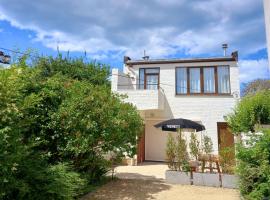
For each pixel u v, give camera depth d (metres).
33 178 6.10
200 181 10.77
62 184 6.50
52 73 21.12
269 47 7.93
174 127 13.58
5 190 5.26
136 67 19.92
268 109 12.51
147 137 19.44
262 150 7.04
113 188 9.92
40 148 8.40
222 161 11.05
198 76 19.03
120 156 10.62
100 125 8.98
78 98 8.80
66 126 8.44
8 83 5.26
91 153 9.51
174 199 8.72
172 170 11.32
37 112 8.12
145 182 11.16
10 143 5.23
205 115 18.41
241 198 8.07
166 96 19.17
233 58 18.25
